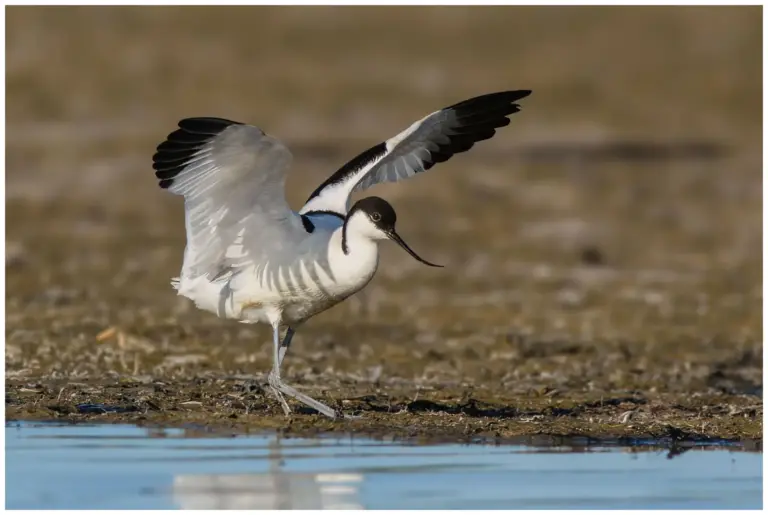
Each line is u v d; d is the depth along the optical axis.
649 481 8.84
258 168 9.79
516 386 12.10
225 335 13.90
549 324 15.27
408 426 10.28
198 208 10.05
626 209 23.12
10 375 11.59
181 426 10.08
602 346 14.12
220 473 8.78
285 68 36.22
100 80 33.81
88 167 25.77
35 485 8.42
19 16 37.75
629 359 13.63
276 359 10.56
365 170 10.89
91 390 11.09
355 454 9.35
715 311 16.09
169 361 12.55
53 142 28.02
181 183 9.84
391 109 32.69
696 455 9.60
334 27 40.06
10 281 16.45
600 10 42.12
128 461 9.01
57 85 33.00
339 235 10.33
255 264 10.38
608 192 24.64
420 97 34.00
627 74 37.12
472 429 10.22
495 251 19.50
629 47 39.41
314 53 37.78
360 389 11.65
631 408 11.24
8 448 9.32
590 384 12.32
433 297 16.56
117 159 26.69
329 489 8.41
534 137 30.39
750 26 41.22
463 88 35.03
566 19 41.44
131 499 8.15
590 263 18.92
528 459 9.35
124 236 20.02
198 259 10.35
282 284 10.38
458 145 11.17
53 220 20.98
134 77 34.28
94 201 22.78
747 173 26.83
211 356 12.88
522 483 8.70
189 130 9.46
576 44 39.38
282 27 39.72
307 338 14.06
